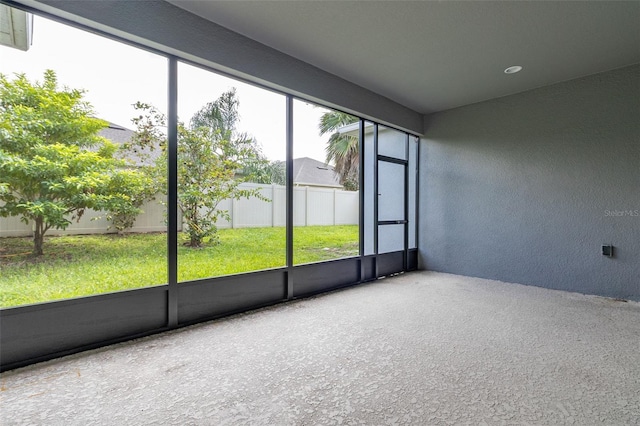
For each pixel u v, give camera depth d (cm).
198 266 338
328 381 189
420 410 162
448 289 407
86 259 267
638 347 234
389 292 393
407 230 524
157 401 169
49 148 242
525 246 429
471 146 478
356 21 273
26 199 236
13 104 229
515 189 437
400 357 220
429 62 348
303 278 375
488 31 286
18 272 238
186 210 331
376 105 438
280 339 250
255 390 180
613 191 364
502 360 215
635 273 352
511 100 439
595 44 308
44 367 204
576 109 388
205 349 232
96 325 234
